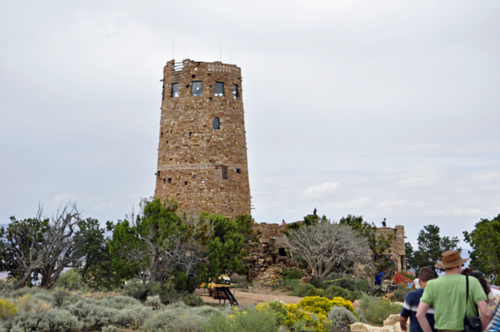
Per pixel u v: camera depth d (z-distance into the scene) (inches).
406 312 437.1
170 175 2226.9
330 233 1873.8
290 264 2112.5
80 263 1510.8
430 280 407.8
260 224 2142.0
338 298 989.8
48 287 1405.0
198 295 1521.9
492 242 1509.6
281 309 816.9
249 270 1996.8
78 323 800.9
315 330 715.4
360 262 1861.5
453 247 3070.9
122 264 1371.8
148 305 1119.0
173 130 2256.4
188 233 1385.3
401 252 2461.9
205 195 2171.5
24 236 1424.7
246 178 2298.2
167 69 2337.6
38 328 746.8
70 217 1454.2
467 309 389.4
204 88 2257.6
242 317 700.0
